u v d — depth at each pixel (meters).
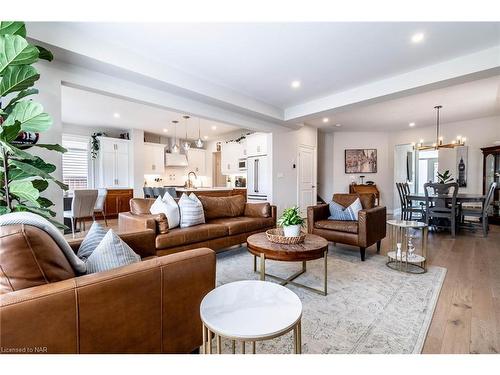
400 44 2.70
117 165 7.00
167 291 1.20
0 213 1.55
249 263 3.14
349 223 3.42
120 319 1.04
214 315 1.04
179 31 2.46
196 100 3.88
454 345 1.54
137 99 3.22
